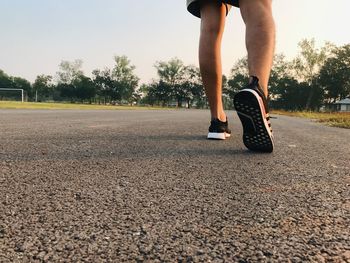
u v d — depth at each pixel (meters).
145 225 0.85
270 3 2.17
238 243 0.75
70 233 0.79
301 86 68.56
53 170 1.53
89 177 1.40
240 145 2.55
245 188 1.26
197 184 1.31
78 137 2.94
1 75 83.69
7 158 1.82
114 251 0.70
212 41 2.61
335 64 67.62
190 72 86.12
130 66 81.00
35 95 82.00
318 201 1.10
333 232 0.82
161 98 86.56
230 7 2.73
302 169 1.66
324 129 5.39
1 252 0.68
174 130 3.96
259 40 2.07
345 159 2.02
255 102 1.95
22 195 1.12
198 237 0.78
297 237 0.79
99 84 81.50
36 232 0.80
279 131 4.51
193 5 2.68
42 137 2.88
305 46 61.56
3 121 5.33
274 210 0.99
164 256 0.68
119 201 1.06
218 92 2.81
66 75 80.62
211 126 2.94
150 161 1.81
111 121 5.85
